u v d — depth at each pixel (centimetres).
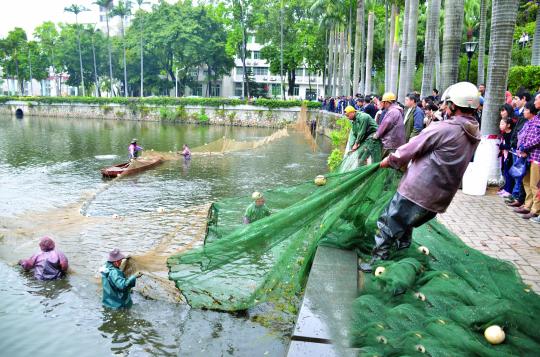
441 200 448
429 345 366
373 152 834
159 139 4153
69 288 937
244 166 2598
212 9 6950
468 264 498
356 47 3881
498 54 1048
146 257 926
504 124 982
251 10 6341
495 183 1080
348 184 536
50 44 8419
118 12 7156
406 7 2522
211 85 8294
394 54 2764
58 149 3366
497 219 814
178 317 798
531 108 824
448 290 437
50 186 2014
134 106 6481
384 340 384
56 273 983
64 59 7781
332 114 4056
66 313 839
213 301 675
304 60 7219
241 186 2038
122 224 1331
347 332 402
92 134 4516
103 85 8731
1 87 12275
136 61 7450
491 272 487
